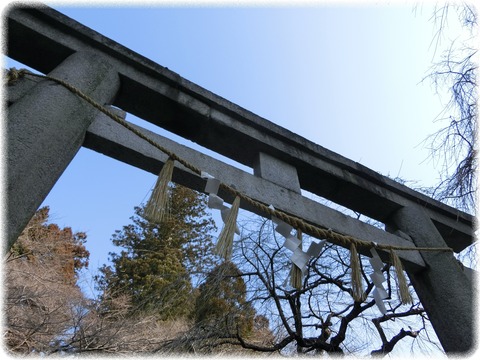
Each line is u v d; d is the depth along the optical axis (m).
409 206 3.11
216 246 1.46
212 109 2.51
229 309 4.89
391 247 2.05
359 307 4.21
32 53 2.12
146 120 2.46
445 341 2.49
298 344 4.32
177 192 12.01
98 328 5.81
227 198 2.13
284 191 2.41
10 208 1.24
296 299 4.60
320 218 2.41
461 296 2.49
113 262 11.25
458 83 2.72
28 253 7.69
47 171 1.47
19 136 1.40
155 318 6.69
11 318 5.39
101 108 1.67
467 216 3.35
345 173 2.92
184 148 2.15
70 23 2.14
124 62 2.29
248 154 2.67
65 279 8.70
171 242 11.38
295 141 2.76
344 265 4.80
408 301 1.83
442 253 2.73
